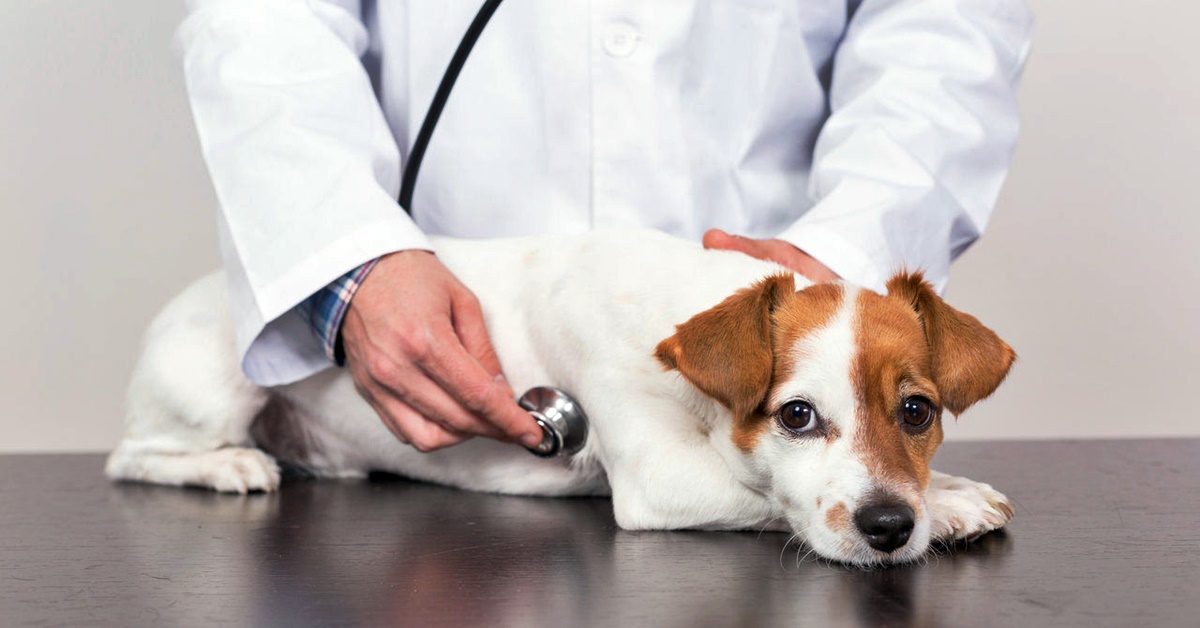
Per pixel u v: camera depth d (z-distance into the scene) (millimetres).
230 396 2875
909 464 1977
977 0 3039
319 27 2727
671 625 1531
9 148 4027
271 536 2156
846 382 1991
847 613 1587
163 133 4020
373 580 1789
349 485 2865
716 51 2953
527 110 2910
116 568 1883
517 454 2686
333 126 2582
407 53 2990
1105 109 4516
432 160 2953
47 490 2785
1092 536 2059
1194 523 2168
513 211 2949
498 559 1948
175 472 2840
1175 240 4570
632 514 2240
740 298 2027
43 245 4086
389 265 2385
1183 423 4625
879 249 2604
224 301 2961
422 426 2404
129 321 4121
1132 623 1512
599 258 2518
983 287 4590
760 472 2113
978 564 1872
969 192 2936
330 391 2861
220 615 1590
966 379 2037
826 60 3246
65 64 3988
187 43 2744
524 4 2883
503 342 2604
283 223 2418
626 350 2340
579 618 1566
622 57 2842
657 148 2875
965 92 2955
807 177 3189
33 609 1625
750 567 1892
